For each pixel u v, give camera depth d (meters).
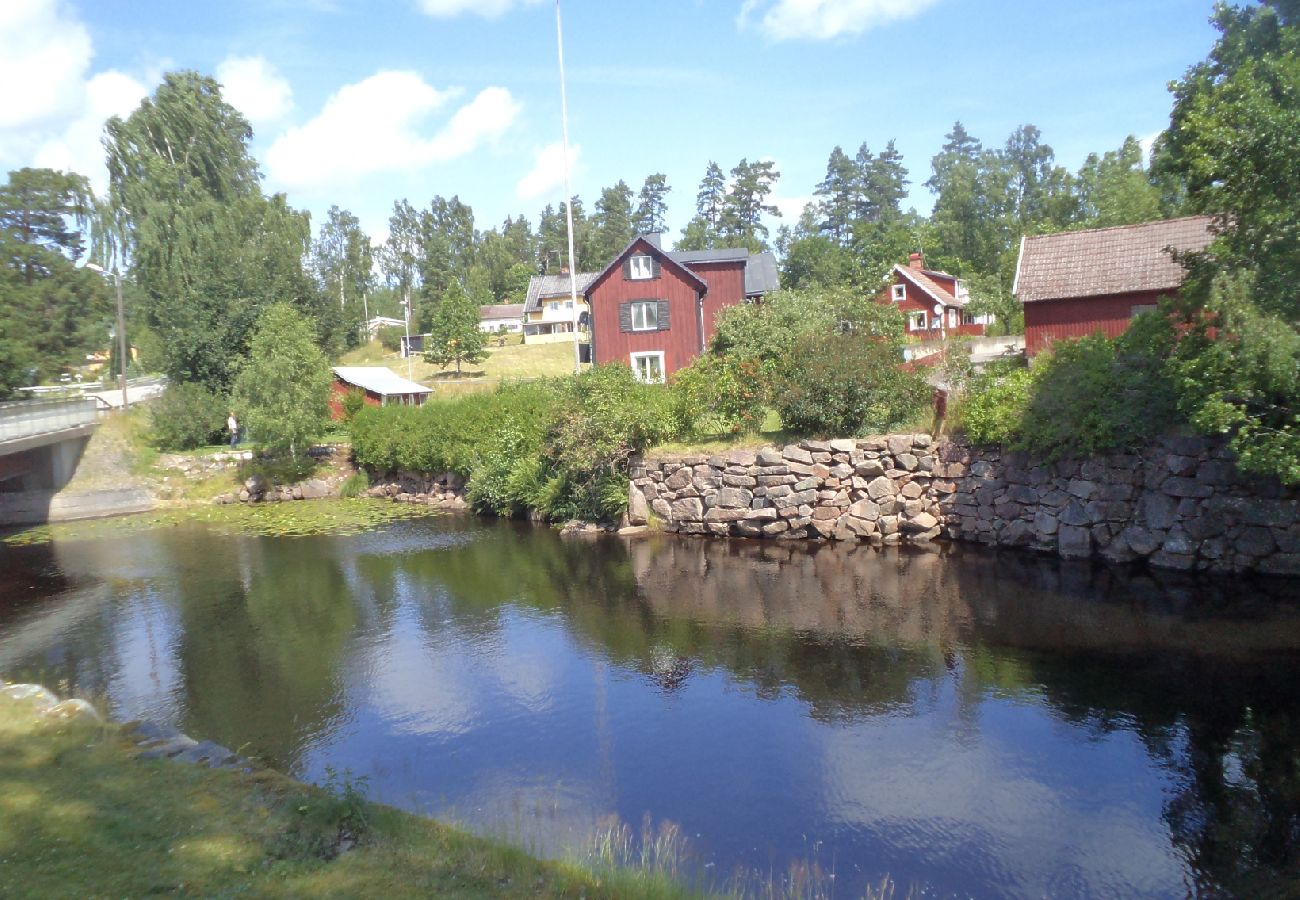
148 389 38.59
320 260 90.56
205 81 53.03
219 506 27.48
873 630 11.62
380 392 36.94
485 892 4.91
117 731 7.80
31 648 12.94
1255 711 8.46
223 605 15.12
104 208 49.97
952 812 7.06
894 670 10.17
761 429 19.11
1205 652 9.98
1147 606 11.70
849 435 17.47
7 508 26.44
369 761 8.43
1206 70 10.84
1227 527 12.77
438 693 10.26
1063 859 6.35
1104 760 7.77
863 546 16.41
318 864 5.16
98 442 28.92
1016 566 14.15
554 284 77.81
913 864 6.35
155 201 46.69
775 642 11.43
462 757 8.45
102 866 5.04
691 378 19.73
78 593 16.62
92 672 11.66
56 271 45.81
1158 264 23.33
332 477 28.95
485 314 82.75
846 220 76.00
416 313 87.06
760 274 40.44
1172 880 6.04
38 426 25.31
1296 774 7.31
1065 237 25.73
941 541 16.17
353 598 15.14
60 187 50.31
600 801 7.43
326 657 11.83
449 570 16.95
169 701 10.36
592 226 92.12
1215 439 12.84
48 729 7.72
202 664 11.78
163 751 7.25
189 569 18.47
